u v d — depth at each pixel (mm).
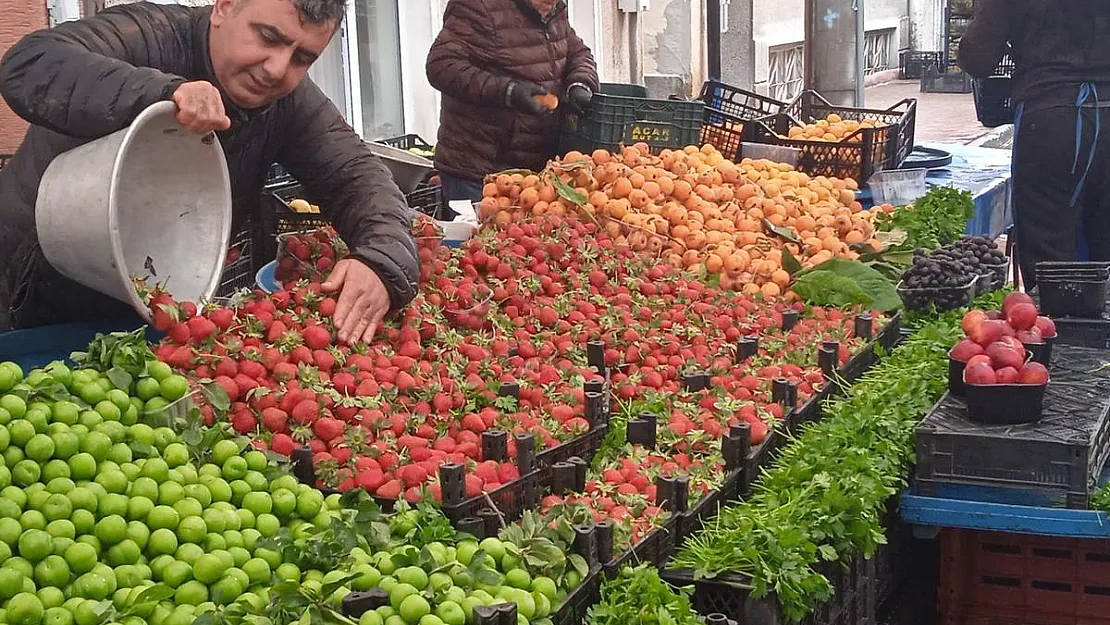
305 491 2014
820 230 3811
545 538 1948
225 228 2473
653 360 2809
